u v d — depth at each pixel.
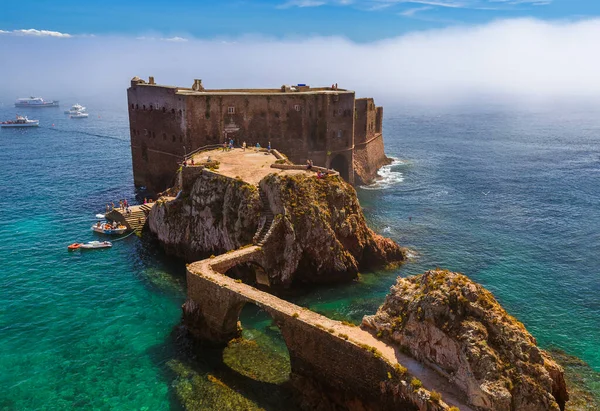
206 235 64.56
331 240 59.12
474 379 30.14
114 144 172.00
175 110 87.75
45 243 72.56
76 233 76.69
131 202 92.38
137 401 38.84
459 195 101.56
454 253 69.38
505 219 85.62
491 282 60.41
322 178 63.19
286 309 40.22
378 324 36.94
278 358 44.03
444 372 32.22
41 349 46.09
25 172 120.19
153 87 92.44
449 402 30.31
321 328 37.28
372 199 97.00
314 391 38.38
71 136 193.88
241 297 43.03
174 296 56.66
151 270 63.69
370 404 34.91
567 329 50.00
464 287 33.09
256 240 57.44
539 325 50.69
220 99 86.56
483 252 69.94
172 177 91.50
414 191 104.31
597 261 67.19
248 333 48.06
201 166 70.19
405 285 37.47
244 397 38.97
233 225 61.44
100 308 53.84
